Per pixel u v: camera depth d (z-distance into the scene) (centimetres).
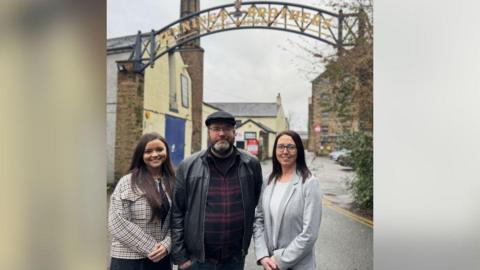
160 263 153
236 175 146
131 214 149
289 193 138
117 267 149
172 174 157
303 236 135
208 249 147
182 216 151
